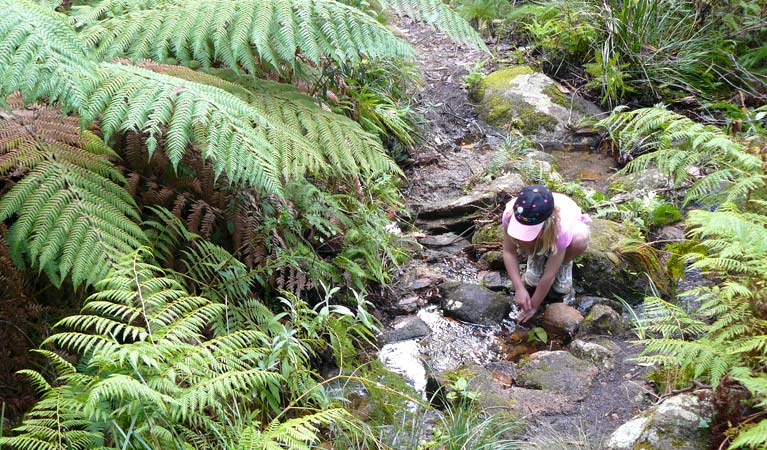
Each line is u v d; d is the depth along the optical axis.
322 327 3.37
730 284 2.81
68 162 2.80
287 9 3.21
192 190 3.42
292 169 3.09
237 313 3.16
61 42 2.61
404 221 4.67
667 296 4.06
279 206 3.69
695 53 6.09
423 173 5.18
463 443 2.93
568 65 6.33
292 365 3.07
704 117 5.61
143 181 3.33
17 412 2.65
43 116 2.93
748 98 5.82
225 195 3.43
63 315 2.91
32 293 2.89
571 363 3.51
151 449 2.27
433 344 3.75
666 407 2.88
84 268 2.57
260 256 3.46
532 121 5.69
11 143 2.78
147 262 3.07
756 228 2.87
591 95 6.05
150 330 2.32
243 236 3.46
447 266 4.34
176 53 3.22
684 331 3.18
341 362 3.18
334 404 3.11
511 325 3.93
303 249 3.59
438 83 6.12
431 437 3.08
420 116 5.58
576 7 6.46
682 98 5.86
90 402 1.92
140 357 2.20
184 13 3.19
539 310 4.00
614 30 6.11
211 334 3.16
